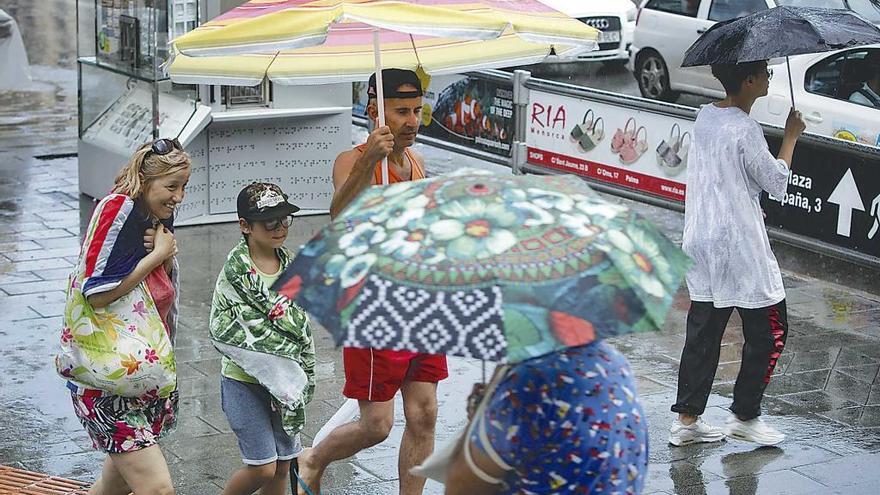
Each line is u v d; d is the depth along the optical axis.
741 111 6.22
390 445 6.47
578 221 2.98
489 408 3.05
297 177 10.75
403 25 4.77
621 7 17.98
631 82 17.77
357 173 4.96
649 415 6.86
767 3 14.58
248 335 4.88
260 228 4.87
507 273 2.82
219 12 10.09
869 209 8.80
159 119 10.25
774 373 7.55
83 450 6.39
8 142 13.23
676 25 15.74
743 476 6.11
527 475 3.00
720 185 6.18
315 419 6.80
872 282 9.37
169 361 4.71
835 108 11.27
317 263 3.00
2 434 6.55
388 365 5.09
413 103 5.25
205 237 10.12
